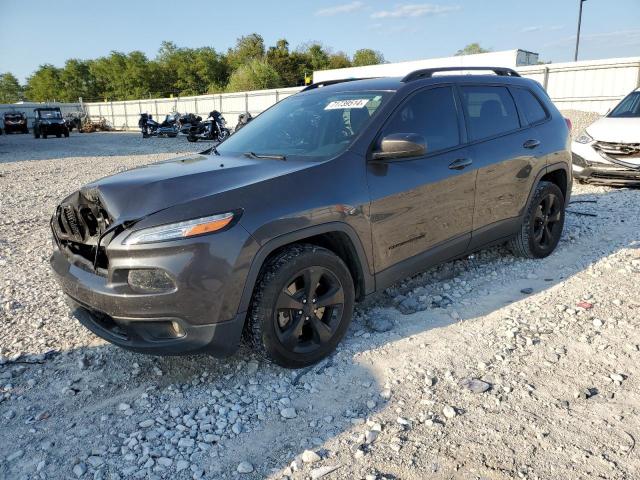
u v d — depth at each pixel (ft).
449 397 9.05
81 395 9.74
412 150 10.32
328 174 10.21
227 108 127.54
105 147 79.97
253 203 9.16
